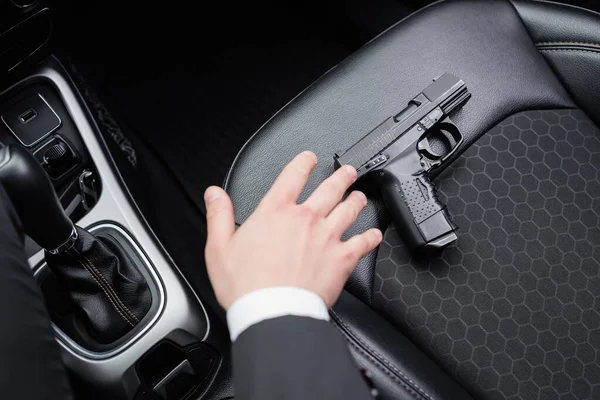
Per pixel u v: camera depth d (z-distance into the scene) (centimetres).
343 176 63
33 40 100
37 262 96
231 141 162
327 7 167
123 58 171
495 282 99
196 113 165
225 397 98
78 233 88
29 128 106
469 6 117
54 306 94
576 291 99
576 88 114
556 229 103
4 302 46
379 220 104
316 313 52
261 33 176
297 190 61
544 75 114
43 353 47
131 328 93
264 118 165
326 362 48
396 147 102
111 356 92
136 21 176
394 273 99
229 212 60
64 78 108
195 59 172
